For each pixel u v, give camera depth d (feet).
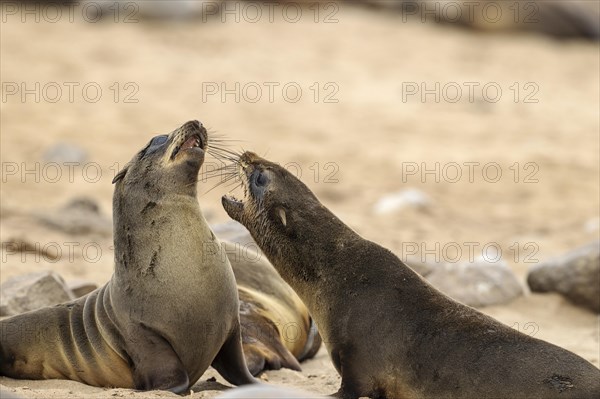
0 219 173.47
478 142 274.57
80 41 349.61
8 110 269.64
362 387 86.22
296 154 251.80
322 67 346.33
